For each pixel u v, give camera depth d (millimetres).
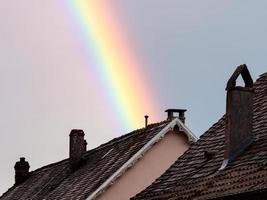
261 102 26688
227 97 24312
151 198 26062
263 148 22562
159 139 49500
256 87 28719
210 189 22188
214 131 28141
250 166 21609
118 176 47969
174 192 24672
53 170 64938
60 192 54406
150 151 49344
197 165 26000
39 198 58156
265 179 19641
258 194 19625
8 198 68938
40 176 67562
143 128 53281
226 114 24125
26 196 63281
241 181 20859
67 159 64062
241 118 24000
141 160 48969
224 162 23500
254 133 24312
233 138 23688
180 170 26969
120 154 51281
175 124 50156
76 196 49312
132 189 48188
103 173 49719
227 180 21859
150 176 48906
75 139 58562
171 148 50094
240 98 24156
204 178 23750
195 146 28109
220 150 25609
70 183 54656
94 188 47844
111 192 47594
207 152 25766
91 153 58156
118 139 55719
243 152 23547
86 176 52625
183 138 50562
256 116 25641
